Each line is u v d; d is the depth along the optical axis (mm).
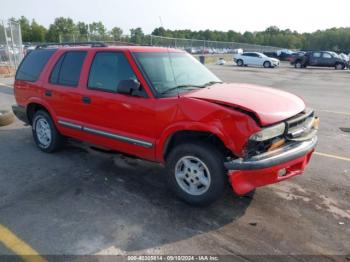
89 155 5355
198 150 3465
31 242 3062
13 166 4855
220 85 4258
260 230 3303
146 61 4055
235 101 3391
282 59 46781
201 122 3344
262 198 3951
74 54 4785
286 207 3758
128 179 4453
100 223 3381
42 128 5465
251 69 28766
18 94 5730
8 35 17172
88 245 3027
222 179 3434
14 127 7055
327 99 11984
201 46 35281
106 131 4324
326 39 106375
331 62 31547
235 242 3105
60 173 4621
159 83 3873
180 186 3760
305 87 15750
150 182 4367
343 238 3191
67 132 4984
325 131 7180
